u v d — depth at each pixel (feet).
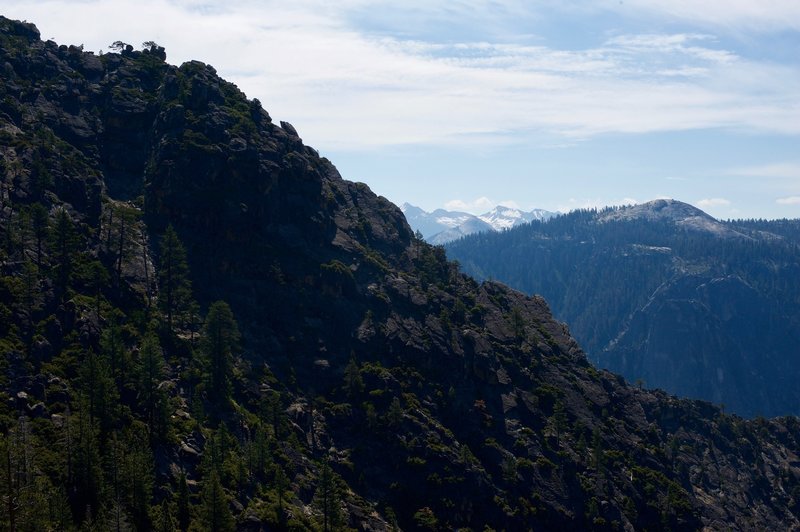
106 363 430.20
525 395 596.70
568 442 579.07
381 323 582.35
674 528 568.41
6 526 303.68
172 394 458.91
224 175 589.32
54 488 349.61
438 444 517.55
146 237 558.97
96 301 485.97
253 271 568.41
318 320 565.53
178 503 385.09
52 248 493.77
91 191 569.64
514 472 526.98
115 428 407.03
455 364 579.07
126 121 645.51
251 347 527.81
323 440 501.15
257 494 424.46
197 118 620.08
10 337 432.25
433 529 476.95
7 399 391.65
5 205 511.40
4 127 583.58
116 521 332.80
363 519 459.73
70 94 654.94
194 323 517.55
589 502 534.78
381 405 529.04
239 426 464.65
